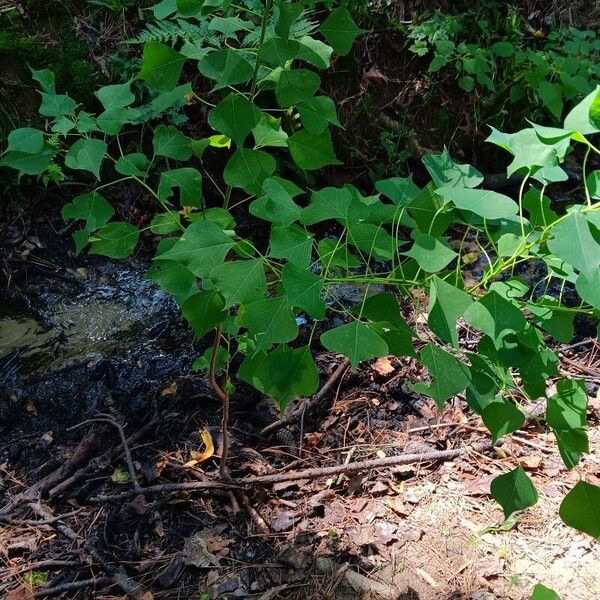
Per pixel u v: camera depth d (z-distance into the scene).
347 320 3.12
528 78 4.01
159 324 3.15
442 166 1.46
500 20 4.25
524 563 2.09
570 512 1.39
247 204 3.70
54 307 3.22
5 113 3.40
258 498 2.33
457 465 2.43
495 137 1.26
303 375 1.44
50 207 3.50
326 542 2.17
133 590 2.04
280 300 1.33
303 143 1.61
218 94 3.62
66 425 2.68
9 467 2.51
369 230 1.40
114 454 2.52
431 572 2.08
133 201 3.55
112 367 2.92
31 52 3.46
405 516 2.25
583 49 4.13
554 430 1.42
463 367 1.36
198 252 1.38
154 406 2.73
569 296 3.30
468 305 1.30
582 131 1.11
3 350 3.00
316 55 1.43
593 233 1.15
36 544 2.19
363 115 3.93
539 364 1.39
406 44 3.99
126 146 3.50
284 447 2.55
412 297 1.51
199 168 3.63
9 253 3.37
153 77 1.46
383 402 2.73
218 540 2.20
